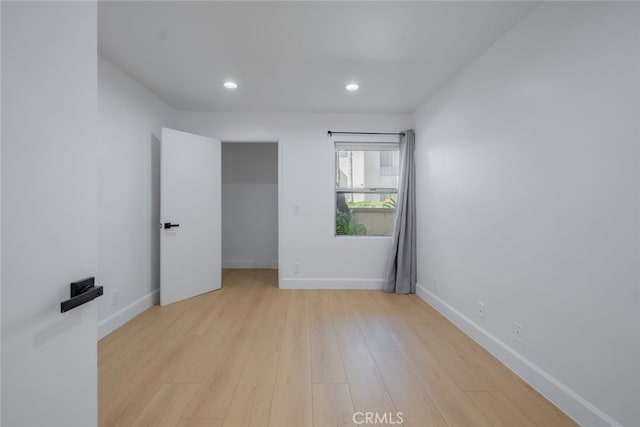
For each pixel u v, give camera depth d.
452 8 1.70
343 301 3.22
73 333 0.77
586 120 1.37
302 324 2.58
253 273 4.61
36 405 0.66
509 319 1.89
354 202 3.91
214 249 3.59
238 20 1.83
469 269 2.37
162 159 3.02
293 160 3.70
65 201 0.74
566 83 1.48
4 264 0.59
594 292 1.33
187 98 3.19
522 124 1.78
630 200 1.19
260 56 2.29
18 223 0.62
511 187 1.88
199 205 3.40
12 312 0.60
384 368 1.86
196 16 1.79
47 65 0.69
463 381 1.73
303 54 2.25
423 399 1.56
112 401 1.53
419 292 3.41
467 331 2.36
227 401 1.53
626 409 1.21
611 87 1.26
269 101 3.29
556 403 1.50
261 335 2.34
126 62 2.40
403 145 3.64
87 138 0.82
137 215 2.80
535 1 1.62
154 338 2.29
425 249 3.27
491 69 2.09
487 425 1.38
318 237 3.72
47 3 0.69
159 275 3.21
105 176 2.37
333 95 3.10
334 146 3.74
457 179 2.57
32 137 0.65
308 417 1.42
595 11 1.33
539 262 1.65
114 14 1.77
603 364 1.30
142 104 2.87
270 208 5.09
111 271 2.44
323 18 1.81
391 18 1.81
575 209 1.43
